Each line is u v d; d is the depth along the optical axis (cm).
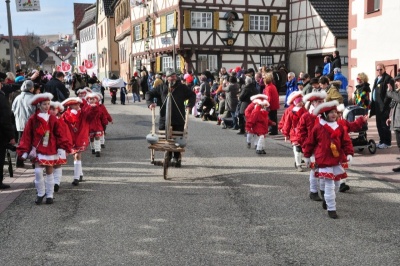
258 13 3509
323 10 3303
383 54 1969
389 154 1199
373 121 1803
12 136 883
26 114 1125
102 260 550
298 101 1003
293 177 972
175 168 1068
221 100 1872
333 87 1122
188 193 848
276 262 541
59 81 1286
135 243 603
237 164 1112
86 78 2698
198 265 534
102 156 1221
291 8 3566
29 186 911
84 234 637
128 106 2816
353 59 2164
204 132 1672
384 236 627
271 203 782
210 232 643
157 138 956
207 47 3388
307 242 605
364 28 2083
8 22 1518
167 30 3553
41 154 774
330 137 707
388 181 929
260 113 1231
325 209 746
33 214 728
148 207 761
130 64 4581
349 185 898
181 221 690
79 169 920
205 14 3384
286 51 3591
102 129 1223
